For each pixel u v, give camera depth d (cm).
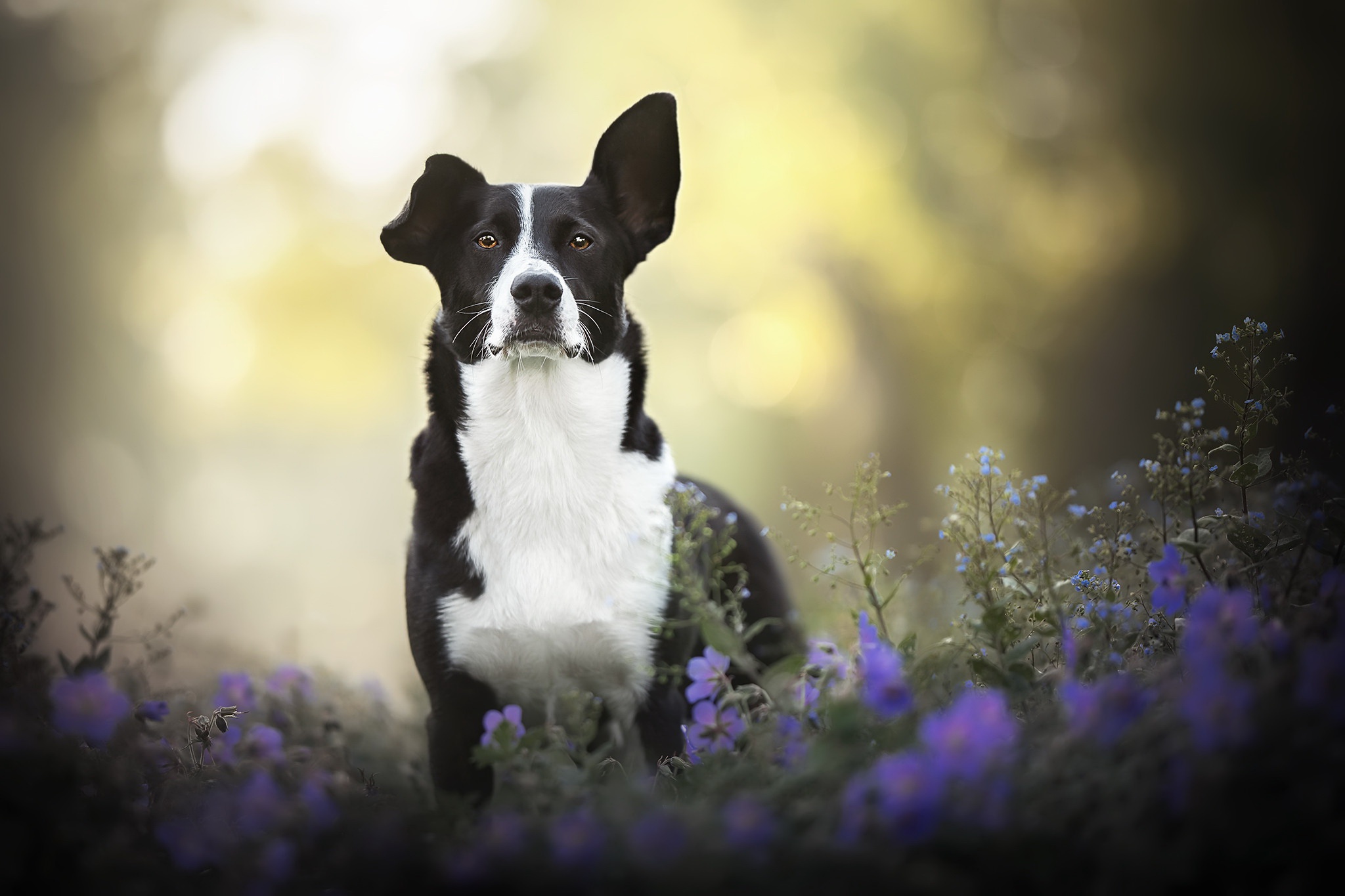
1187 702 309
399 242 652
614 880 332
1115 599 462
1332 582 383
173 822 405
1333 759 309
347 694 745
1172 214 2427
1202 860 301
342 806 435
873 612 668
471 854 344
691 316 3400
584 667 590
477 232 622
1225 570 473
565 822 342
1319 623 367
